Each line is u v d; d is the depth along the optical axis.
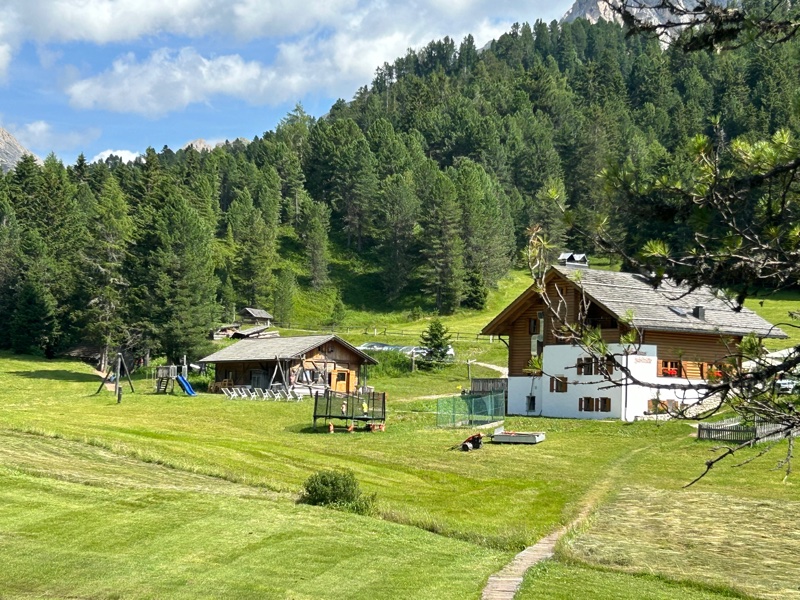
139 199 149.62
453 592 17.64
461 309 134.50
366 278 156.50
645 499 29.73
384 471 35.22
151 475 29.12
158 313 87.62
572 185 172.25
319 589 17.73
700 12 8.34
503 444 42.00
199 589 17.64
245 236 137.38
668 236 8.60
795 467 34.16
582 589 18.12
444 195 132.75
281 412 55.91
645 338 47.34
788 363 7.92
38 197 128.00
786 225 8.22
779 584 19.52
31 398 68.19
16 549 19.70
